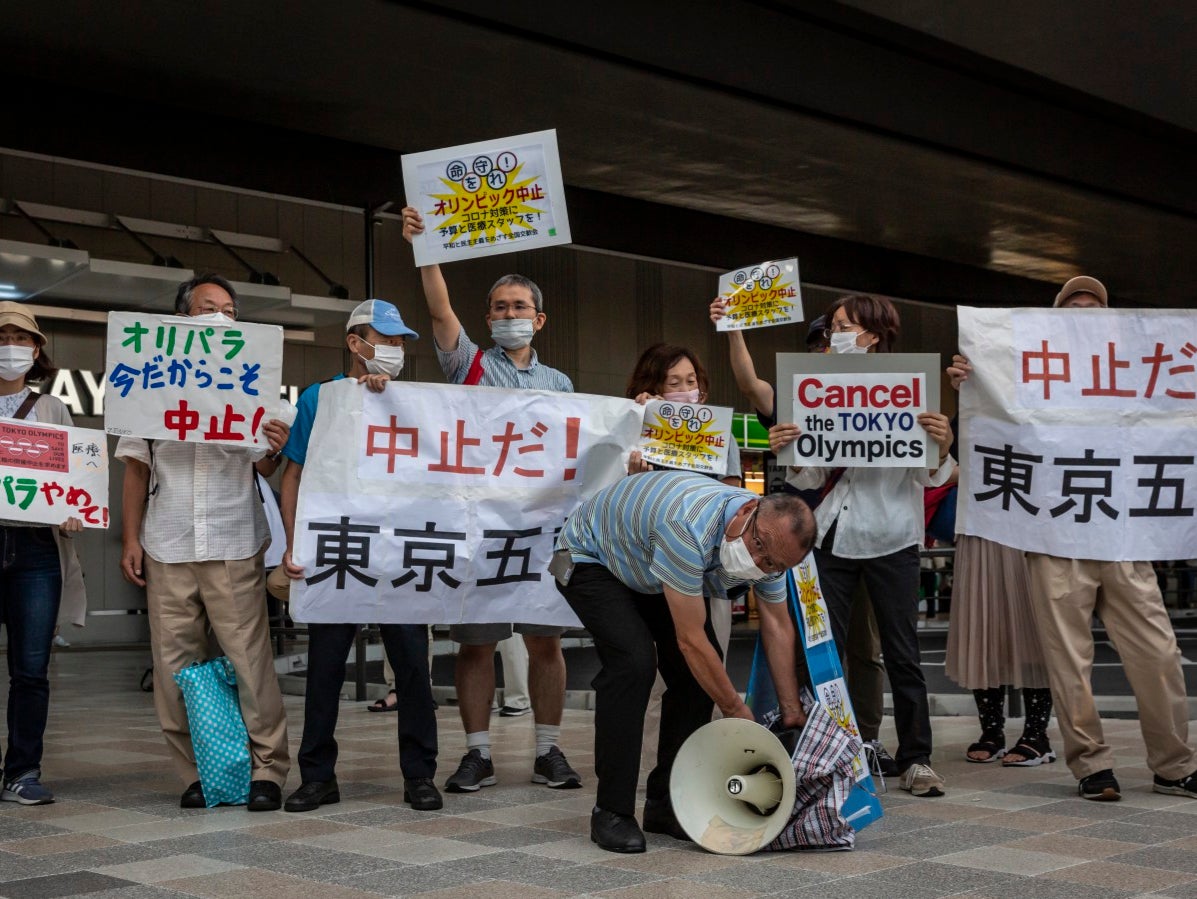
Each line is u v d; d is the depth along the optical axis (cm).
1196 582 1881
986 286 2086
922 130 1330
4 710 859
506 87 1154
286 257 1784
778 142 1348
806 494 500
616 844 380
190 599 461
